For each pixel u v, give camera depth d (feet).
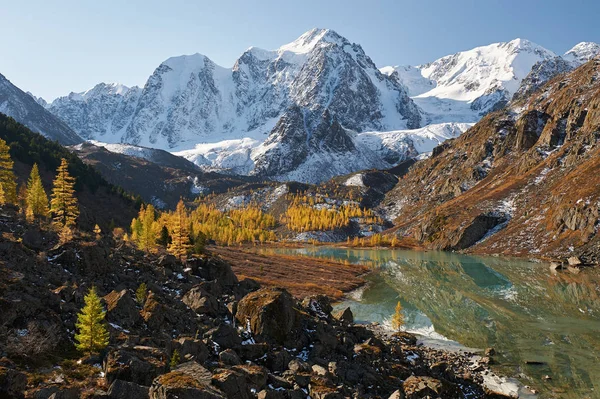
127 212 540.93
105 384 62.64
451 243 615.98
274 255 485.56
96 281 115.85
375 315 220.02
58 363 67.72
